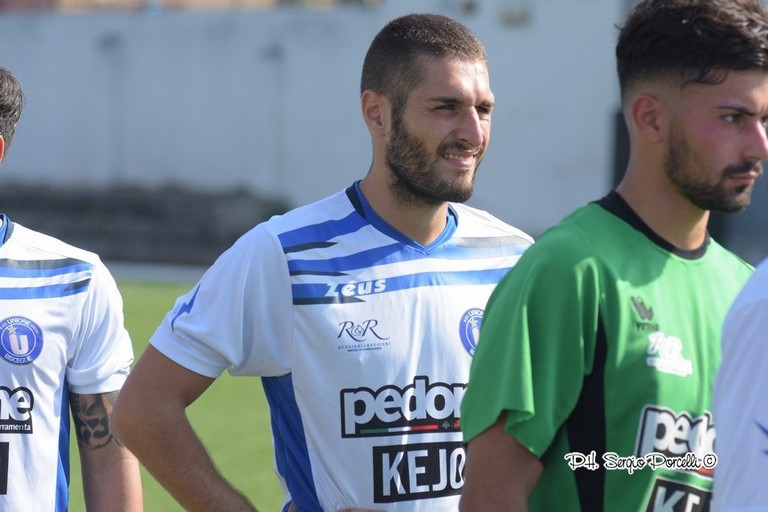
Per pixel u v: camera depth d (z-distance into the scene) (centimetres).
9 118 1102
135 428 1040
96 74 8606
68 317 1088
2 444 1044
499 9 7638
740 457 679
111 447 1105
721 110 762
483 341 813
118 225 8125
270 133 8312
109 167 8600
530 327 788
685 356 798
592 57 7475
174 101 8488
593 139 7500
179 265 7844
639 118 802
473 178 1064
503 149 7725
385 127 1068
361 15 8075
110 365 1106
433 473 1041
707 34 753
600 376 788
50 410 1071
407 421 1041
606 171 7488
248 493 2442
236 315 1048
